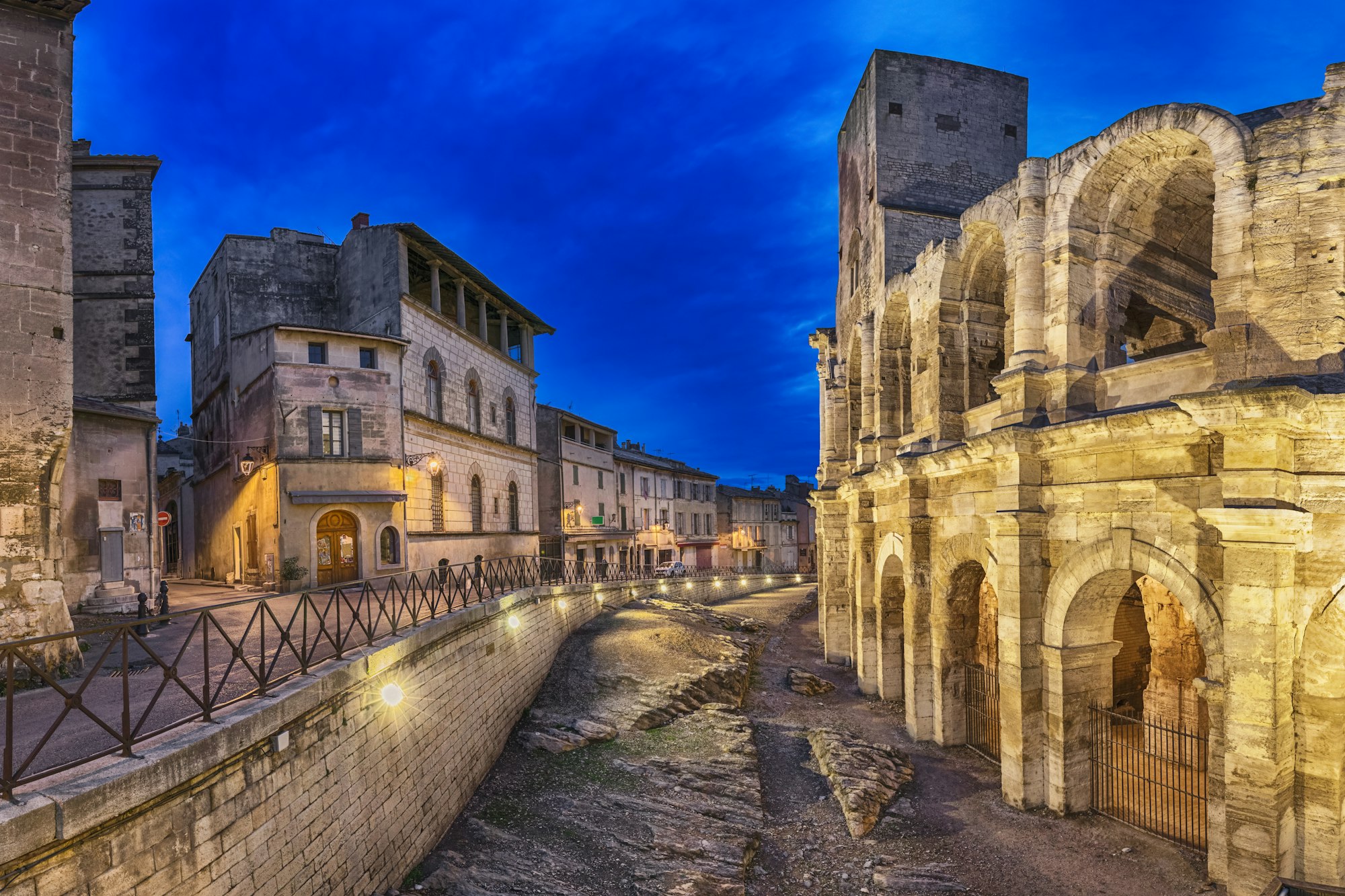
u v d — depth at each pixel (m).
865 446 23.41
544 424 47.62
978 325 18.56
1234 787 10.54
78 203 27.05
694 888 12.05
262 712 8.56
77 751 8.01
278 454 26.58
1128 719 13.45
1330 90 10.73
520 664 20.83
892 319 22.44
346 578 27.59
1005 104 25.20
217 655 13.64
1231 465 10.62
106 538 22.47
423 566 30.17
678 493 67.31
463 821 14.63
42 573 12.55
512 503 40.09
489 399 37.75
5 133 12.66
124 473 23.16
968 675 18.20
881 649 22.17
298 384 27.17
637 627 27.53
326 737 10.20
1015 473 14.36
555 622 25.34
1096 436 12.77
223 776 7.93
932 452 18.09
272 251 33.41
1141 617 21.61
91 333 26.81
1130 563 12.51
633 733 19.38
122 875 6.59
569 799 15.60
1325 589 10.38
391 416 28.84
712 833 13.98
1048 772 14.19
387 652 12.19
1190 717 17.36
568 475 48.97
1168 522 11.97
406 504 29.17
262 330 28.34
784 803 15.69
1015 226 15.29
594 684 22.20
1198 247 16.25
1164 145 13.26
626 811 15.00
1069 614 13.91
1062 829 13.38
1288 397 9.55
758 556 78.44
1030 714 14.30
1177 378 12.72
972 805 14.80
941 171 24.31
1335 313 10.52
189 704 10.09
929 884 12.02
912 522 18.92
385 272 30.45
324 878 9.81
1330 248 10.59
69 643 12.77
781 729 20.12
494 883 12.16
